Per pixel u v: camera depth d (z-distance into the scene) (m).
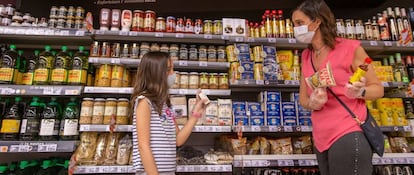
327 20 1.55
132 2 3.05
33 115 2.21
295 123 2.38
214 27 2.53
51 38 2.45
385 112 2.49
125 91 2.27
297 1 3.12
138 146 1.40
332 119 1.46
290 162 2.25
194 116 1.80
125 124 2.22
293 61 2.58
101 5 3.02
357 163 1.33
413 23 2.69
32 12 2.88
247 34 2.53
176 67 2.45
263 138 2.44
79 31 2.31
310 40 1.60
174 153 1.54
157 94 1.51
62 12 2.39
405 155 2.35
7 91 2.13
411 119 2.53
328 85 1.42
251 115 2.37
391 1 3.22
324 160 1.53
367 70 1.36
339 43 1.56
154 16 2.47
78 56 2.33
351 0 3.04
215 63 2.43
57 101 2.37
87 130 2.14
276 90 2.73
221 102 2.36
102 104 2.22
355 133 1.37
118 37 2.43
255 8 3.10
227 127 2.29
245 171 2.60
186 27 2.50
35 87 2.17
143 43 2.42
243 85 2.44
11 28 2.24
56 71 2.24
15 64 2.27
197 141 2.83
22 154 2.64
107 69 2.31
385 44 2.55
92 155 2.19
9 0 2.86
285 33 2.57
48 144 2.09
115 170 2.11
